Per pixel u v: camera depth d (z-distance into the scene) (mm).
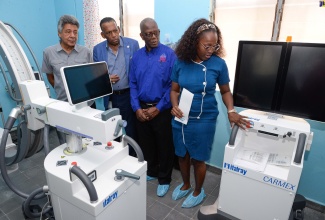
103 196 1119
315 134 1879
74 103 1161
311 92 1445
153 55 1977
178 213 1958
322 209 1992
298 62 1430
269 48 1485
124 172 1225
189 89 1694
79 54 2195
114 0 2961
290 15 1933
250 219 1594
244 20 2133
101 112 1241
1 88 2949
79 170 1095
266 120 1538
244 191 1549
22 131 1670
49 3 3311
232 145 1527
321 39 1864
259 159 1567
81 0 3064
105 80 1364
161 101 1986
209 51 1523
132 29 2965
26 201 1580
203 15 2227
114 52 2250
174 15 2375
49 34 3395
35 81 1511
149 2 2697
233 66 2301
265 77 1554
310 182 2004
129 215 1346
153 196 2156
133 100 2098
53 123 1374
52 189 1239
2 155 1606
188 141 1828
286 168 1481
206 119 1750
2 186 2238
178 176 2477
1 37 1659
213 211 1776
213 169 2541
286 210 1426
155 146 2305
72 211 1197
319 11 1813
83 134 1243
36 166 2574
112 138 1198
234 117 1591
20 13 3037
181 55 1660
